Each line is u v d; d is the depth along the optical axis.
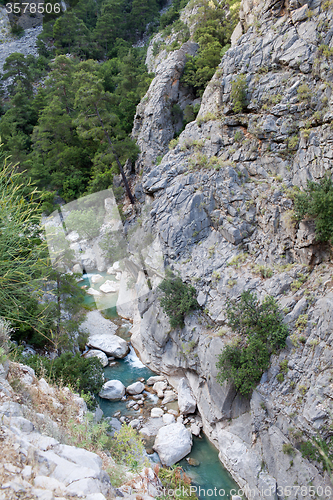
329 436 11.90
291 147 18.42
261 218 18.83
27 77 62.53
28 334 15.52
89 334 21.33
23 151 42.81
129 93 44.88
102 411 16.50
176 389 18.88
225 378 14.73
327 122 17.02
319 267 15.67
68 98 51.72
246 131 21.23
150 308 20.00
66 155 42.50
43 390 7.19
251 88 20.92
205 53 34.69
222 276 18.58
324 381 12.69
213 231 20.69
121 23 83.88
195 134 24.38
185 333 18.34
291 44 19.11
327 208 14.63
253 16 22.81
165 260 19.27
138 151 34.03
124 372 20.08
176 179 22.89
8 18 83.06
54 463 4.46
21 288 4.60
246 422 14.62
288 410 13.13
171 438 14.85
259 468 13.09
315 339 13.70
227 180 20.38
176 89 35.47
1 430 4.64
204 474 13.98
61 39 76.88
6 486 3.70
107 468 5.90
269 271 17.28
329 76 17.22
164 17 63.22
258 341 14.62
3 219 4.30
